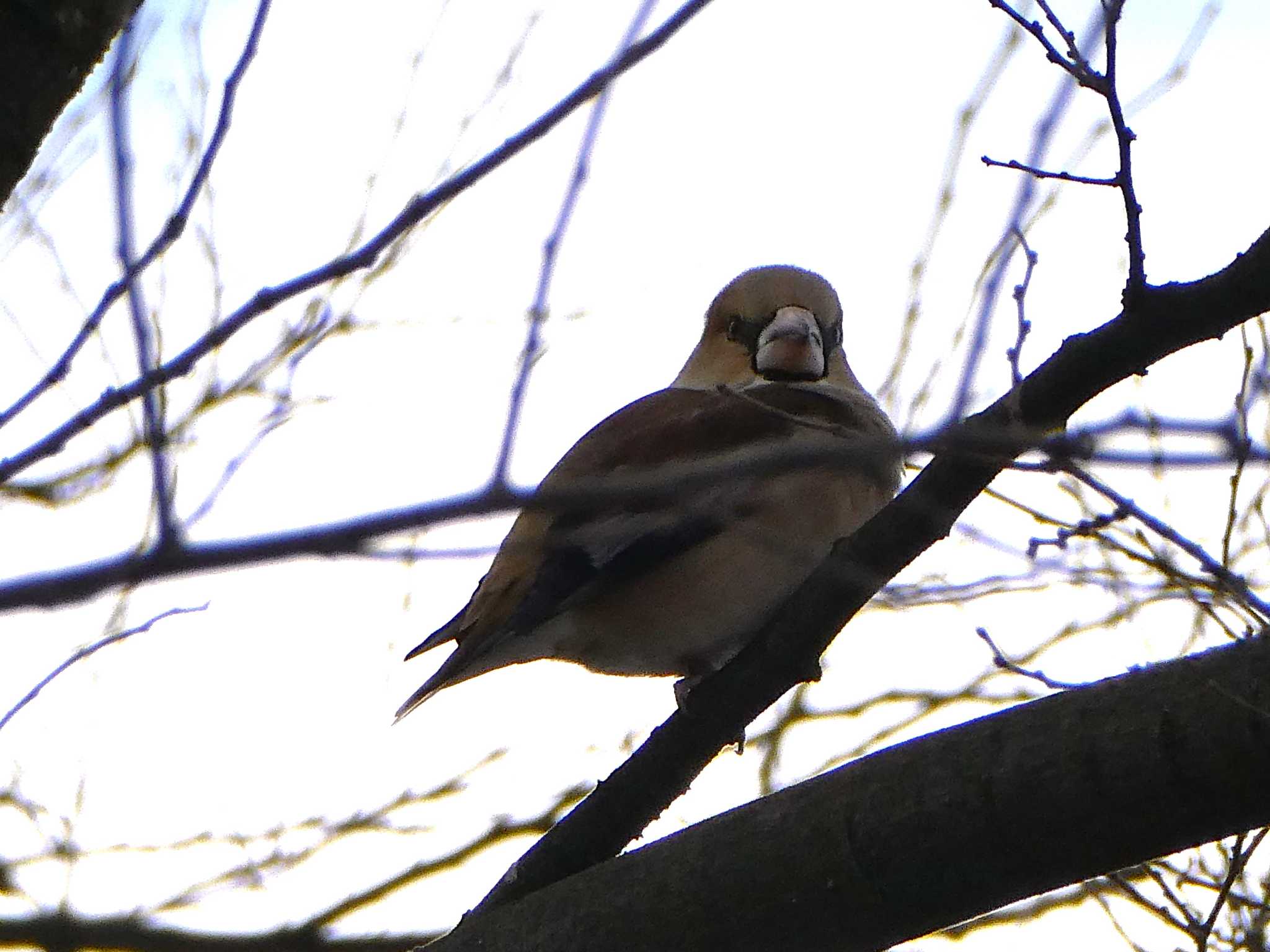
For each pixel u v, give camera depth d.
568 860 8.09
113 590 4.04
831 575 7.74
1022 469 5.95
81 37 6.43
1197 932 7.90
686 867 6.99
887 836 6.62
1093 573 7.41
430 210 5.74
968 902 6.61
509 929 7.23
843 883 6.69
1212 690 6.19
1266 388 7.74
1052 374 6.72
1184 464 4.71
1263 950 8.20
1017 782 6.42
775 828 6.88
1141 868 8.30
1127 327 6.51
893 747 6.84
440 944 7.32
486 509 4.16
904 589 7.71
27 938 7.79
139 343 5.67
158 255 5.87
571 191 5.73
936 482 7.40
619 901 7.07
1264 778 6.08
